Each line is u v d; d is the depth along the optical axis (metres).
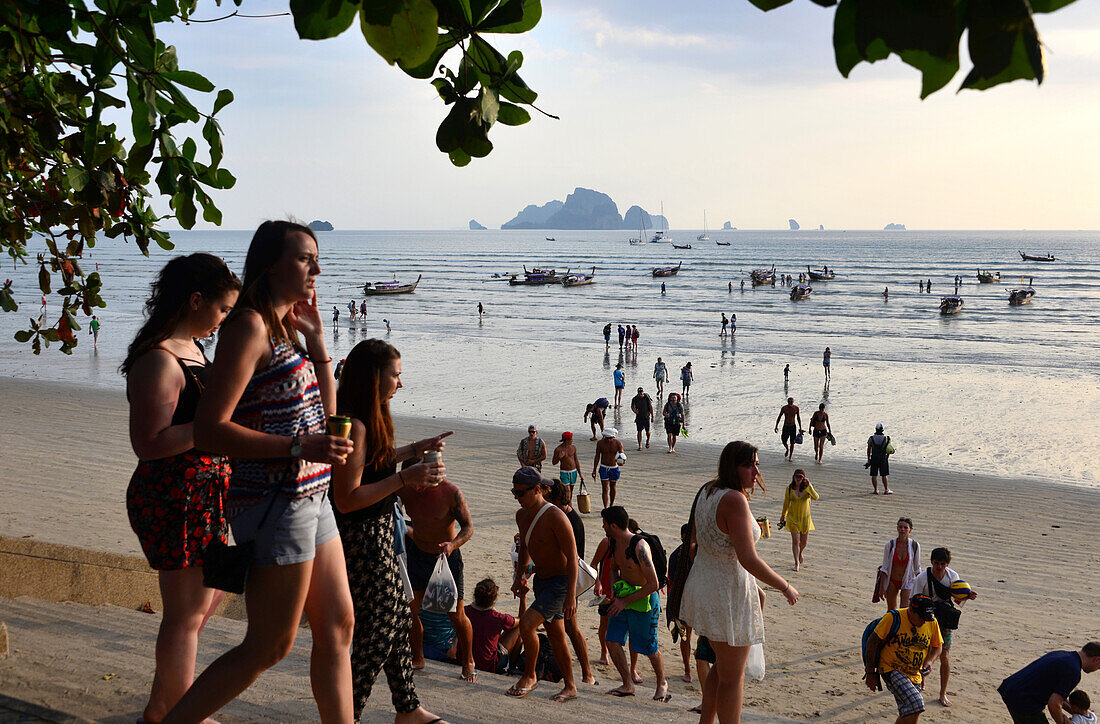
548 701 5.33
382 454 3.03
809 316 62.25
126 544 10.62
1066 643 10.16
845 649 9.61
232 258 143.38
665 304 72.38
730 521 3.76
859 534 14.84
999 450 22.86
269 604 2.24
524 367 38.31
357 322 58.12
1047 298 77.75
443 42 1.60
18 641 3.94
